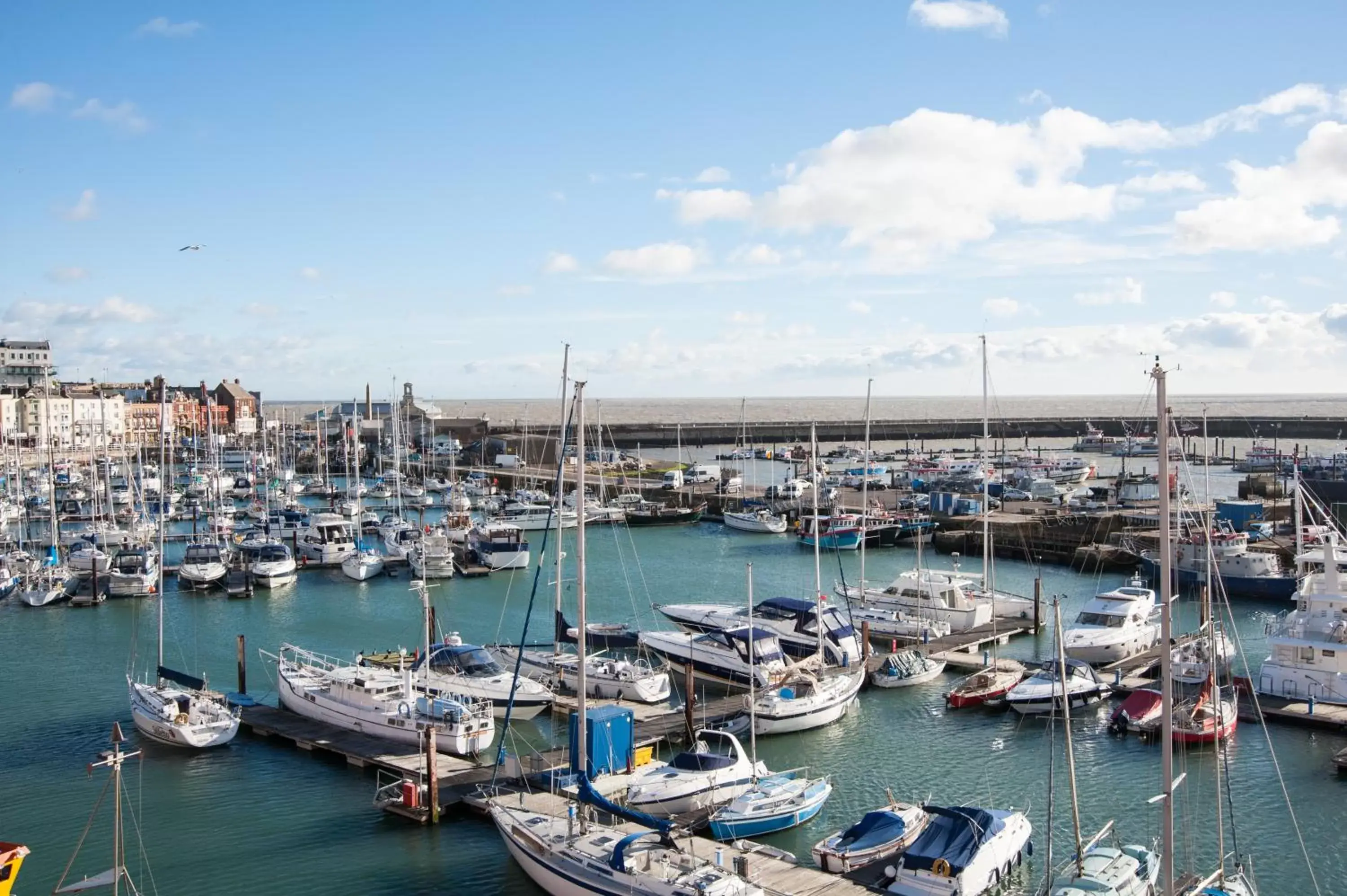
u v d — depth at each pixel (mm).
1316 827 37812
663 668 58469
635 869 31438
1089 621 63000
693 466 163875
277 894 33781
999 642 65250
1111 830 37656
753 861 33938
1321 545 67938
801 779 40531
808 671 52656
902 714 51531
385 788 40562
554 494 132000
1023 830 35000
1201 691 47406
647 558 101938
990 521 104000
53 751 46938
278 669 55469
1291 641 50688
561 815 36344
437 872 35250
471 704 47938
